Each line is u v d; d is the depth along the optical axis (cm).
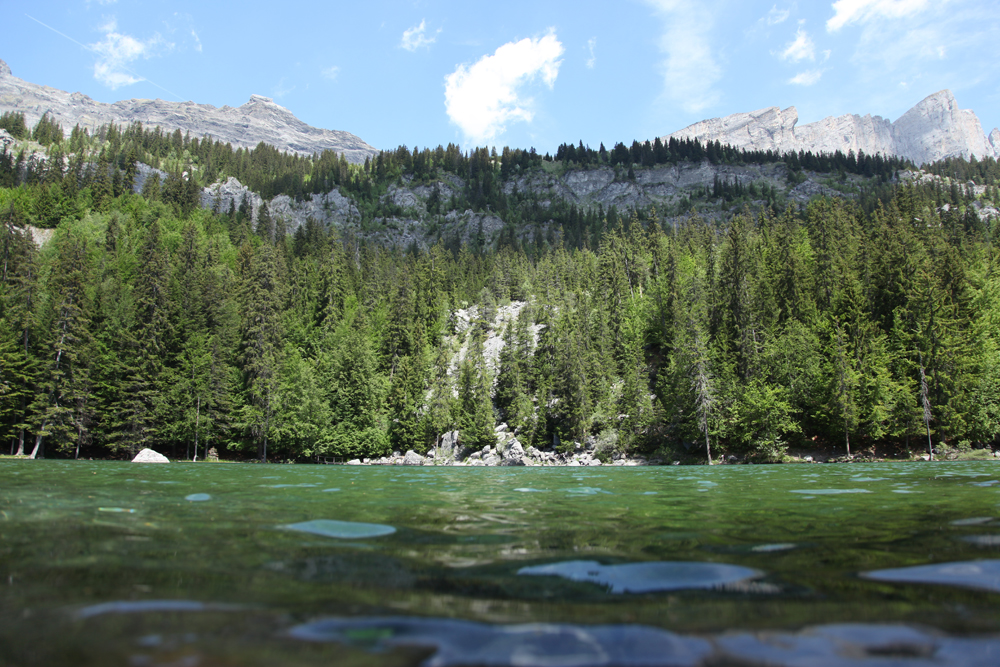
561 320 6500
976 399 4097
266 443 5400
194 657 227
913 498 968
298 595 338
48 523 612
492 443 5547
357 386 5941
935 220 7506
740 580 392
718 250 7350
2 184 13300
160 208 10831
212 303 6256
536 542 552
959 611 312
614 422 5153
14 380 4491
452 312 9262
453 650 244
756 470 2433
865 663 229
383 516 759
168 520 663
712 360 4769
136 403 4903
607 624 290
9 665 212
